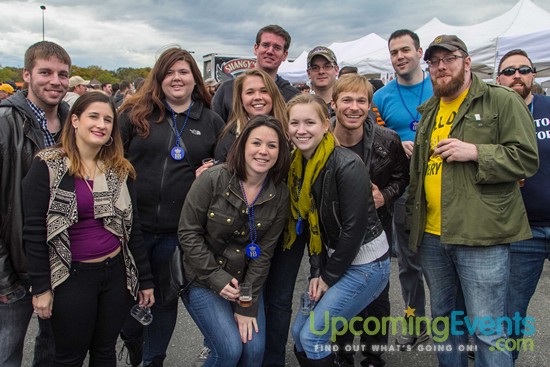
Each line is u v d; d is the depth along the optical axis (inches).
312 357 89.4
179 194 101.7
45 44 86.5
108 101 81.5
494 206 83.7
